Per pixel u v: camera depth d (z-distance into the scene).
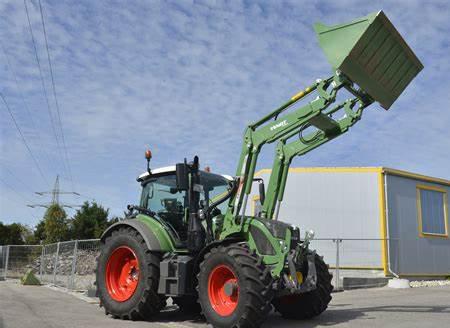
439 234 18.42
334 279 14.60
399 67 6.98
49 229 39.16
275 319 7.55
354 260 16.81
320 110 6.93
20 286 14.59
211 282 6.60
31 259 17.91
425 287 14.97
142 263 7.46
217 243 6.86
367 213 17.06
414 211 17.81
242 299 6.11
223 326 6.25
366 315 7.84
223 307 6.46
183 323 7.18
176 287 7.13
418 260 17.58
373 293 12.64
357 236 16.98
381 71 6.84
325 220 17.28
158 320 7.50
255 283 6.11
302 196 17.56
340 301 10.32
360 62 6.60
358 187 17.28
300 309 7.43
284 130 7.28
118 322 7.10
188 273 7.20
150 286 7.34
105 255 8.03
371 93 6.90
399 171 17.56
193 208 7.45
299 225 17.39
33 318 7.00
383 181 17.17
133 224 7.85
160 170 8.41
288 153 7.64
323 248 17.11
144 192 8.75
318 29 6.83
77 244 13.60
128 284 7.80
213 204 7.68
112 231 8.28
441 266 18.27
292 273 6.62
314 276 7.07
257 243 6.93
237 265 6.25
